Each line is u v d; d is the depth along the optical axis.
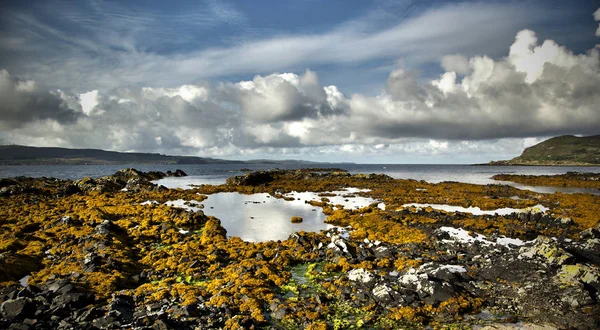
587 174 102.62
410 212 42.59
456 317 16.91
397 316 16.89
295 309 17.70
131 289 19.94
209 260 25.06
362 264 24.05
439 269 21.58
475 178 119.56
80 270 22.08
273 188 74.44
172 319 16.03
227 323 15.91
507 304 18.12
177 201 55.44
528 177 105.69
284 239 32.41
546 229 34.50
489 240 31.05
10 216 37.84
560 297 17.72
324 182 87.50
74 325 15.08
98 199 52.62
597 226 31.55
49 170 198.38
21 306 15.68
